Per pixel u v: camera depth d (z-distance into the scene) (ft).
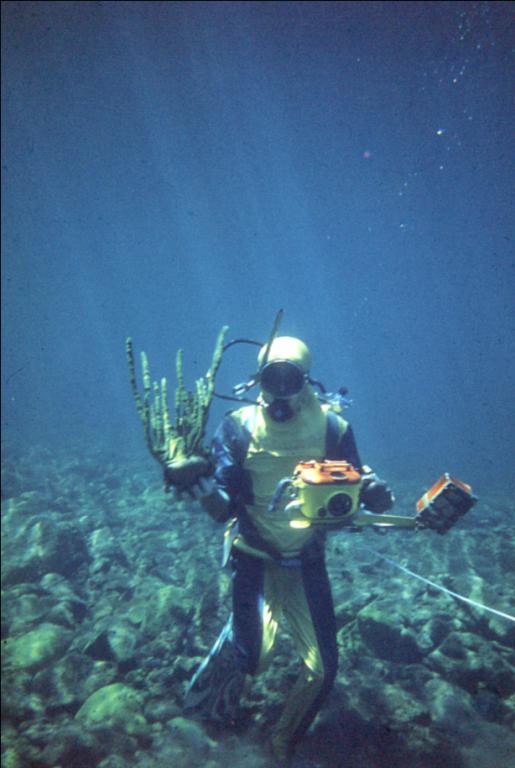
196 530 21.27
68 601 14.51
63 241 203.62
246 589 8.59
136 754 8.91
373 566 17.15
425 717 9.68
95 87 81.20
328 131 105.60
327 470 7.39
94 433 55.11
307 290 364.99
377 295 290.56
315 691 7.90
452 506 7.69
